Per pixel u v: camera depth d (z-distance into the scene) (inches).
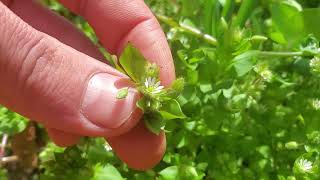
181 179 3.6
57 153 3.6
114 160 3.7
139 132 3.1
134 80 2.8
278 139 3.8
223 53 3.6
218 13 4.2
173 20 4.1
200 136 3.8
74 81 2.8
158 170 3.8
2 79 2.7
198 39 4.1
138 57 2.8
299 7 4.3
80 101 2.8
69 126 2.8
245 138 3.8
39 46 2.7
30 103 2.8
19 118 3.9
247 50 3.7
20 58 2.7
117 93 2.7
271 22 4.3
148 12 3.5
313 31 3.9
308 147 3.7
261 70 3.8
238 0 4.7
